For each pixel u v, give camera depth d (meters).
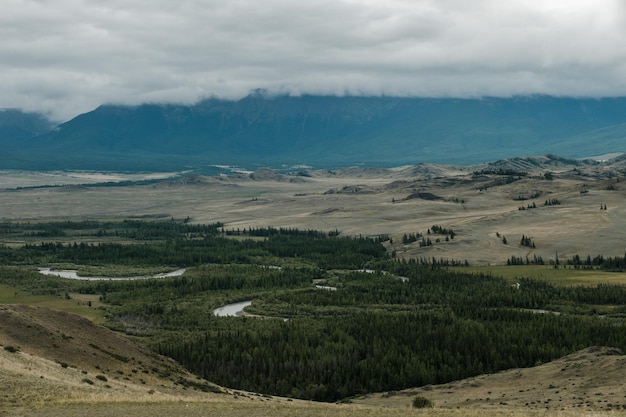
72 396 100.75
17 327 141.88
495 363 188.25
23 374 108.19
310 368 184.62
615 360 152.25
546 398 132.88
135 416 92.31
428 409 107.19
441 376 182.50
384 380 181.38
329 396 174.75
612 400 121.19
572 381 145.00
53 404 94.50
